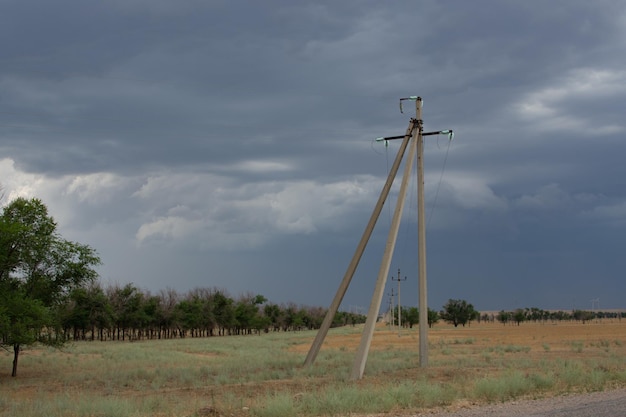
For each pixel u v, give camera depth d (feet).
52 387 82.53
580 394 58.44
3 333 89.20
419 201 96.17
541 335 231.71
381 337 250.98
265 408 49.78
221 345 205.36
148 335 321.11
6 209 96.12
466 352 139.13
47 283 97.81
